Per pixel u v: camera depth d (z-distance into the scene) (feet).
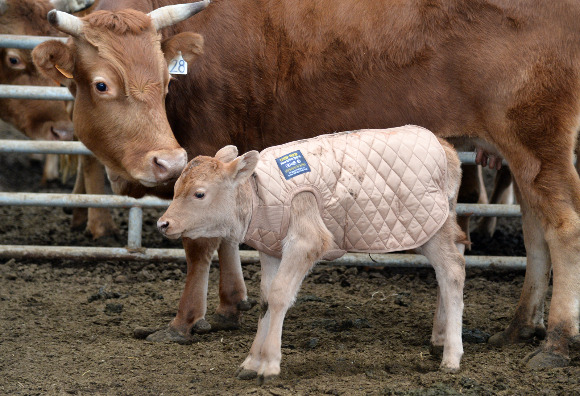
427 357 19.76
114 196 29.09
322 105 22.08
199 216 17.17
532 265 21.24
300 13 22.13
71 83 21.07
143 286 27.63
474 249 32.40
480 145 21.59
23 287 26.86
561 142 19.81
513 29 20.34
